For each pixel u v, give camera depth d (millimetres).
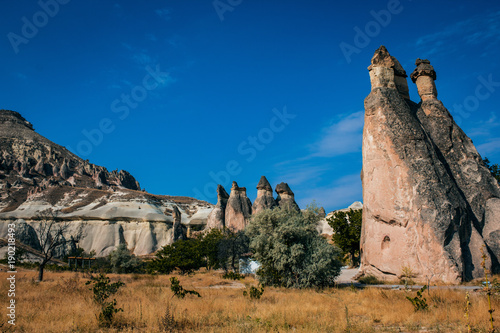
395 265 28203
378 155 31328
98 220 132750
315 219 30344
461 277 25656
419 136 30859
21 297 18203
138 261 60906
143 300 16578
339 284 27812
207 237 61156
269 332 10750
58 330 11250
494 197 31453
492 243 29297
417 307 13844
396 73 35656
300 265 25828
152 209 145125
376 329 11383
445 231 26812
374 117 32438
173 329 11562
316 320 12328
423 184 28625
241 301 17203
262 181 86062
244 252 52562
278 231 27312
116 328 11875
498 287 14805
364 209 32531
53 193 164625
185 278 39594
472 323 11156
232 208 90062
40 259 68500
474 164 32844
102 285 17938
